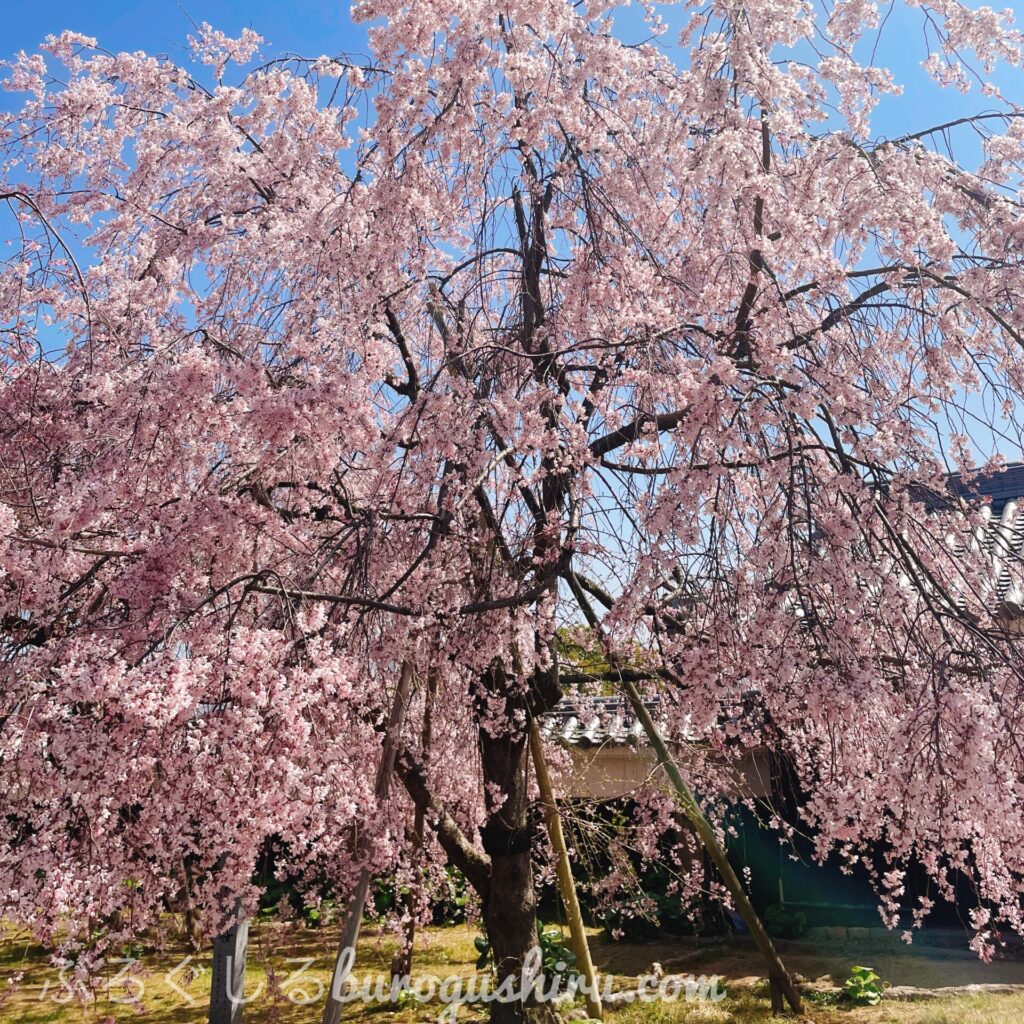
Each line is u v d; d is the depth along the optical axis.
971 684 3.62
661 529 3.46
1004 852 3.95
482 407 4.13
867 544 3.75
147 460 3.64
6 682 2.78
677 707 4.52
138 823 2.84
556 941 7.04
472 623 4.53
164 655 2.81
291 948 7.33
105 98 4.81
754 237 4.22
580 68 4.41
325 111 5.03
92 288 4.54
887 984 6.55
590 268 4.73
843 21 3.98
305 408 3.33
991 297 3.69
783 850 8.10
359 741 4.30
